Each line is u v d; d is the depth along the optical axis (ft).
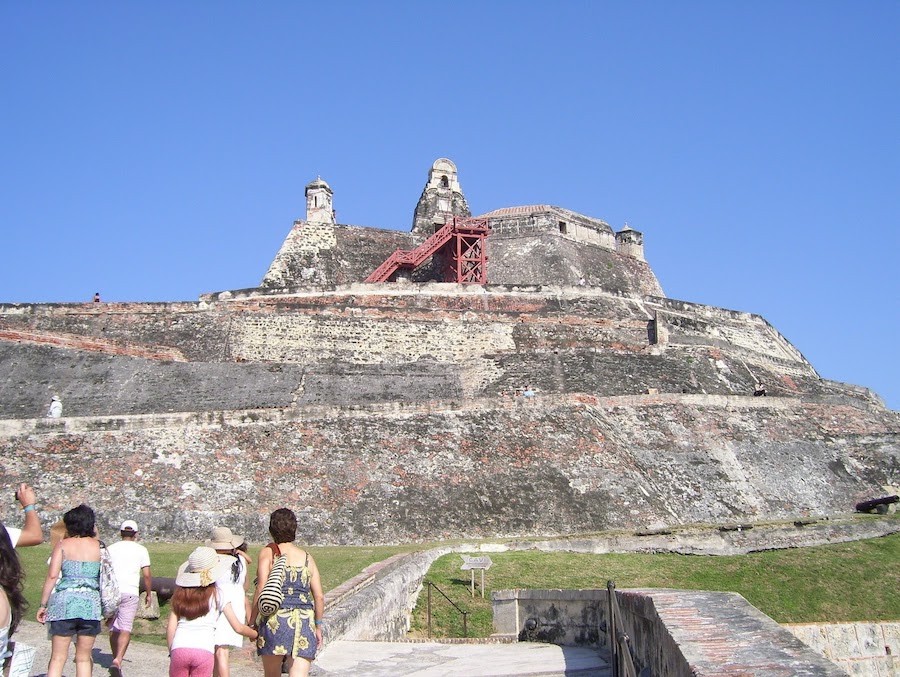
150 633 53.98
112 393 138.31
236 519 107.34
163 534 103.86
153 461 112.98
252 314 165.89
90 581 38.73
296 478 114.93
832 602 90.58
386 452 122.93
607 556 97.71
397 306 176.24
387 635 66.69
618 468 131.23
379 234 223.92
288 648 35.24
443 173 243.81
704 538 111.45
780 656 29.17
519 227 232.32
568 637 58.85
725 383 175.83
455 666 49.03
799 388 192.75
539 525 116.88
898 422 175.11
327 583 69.82
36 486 106.73
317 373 150.82
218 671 38.11
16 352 143.43
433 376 157.28
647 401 150.61
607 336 179.83
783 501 139.03
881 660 68.95
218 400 139.85
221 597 37.58
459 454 125.90
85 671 38.22
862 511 142.61
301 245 213.46
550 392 155.53
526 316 178.40
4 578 32.58
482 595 79.30
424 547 98.94
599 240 243.40
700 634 33.40
